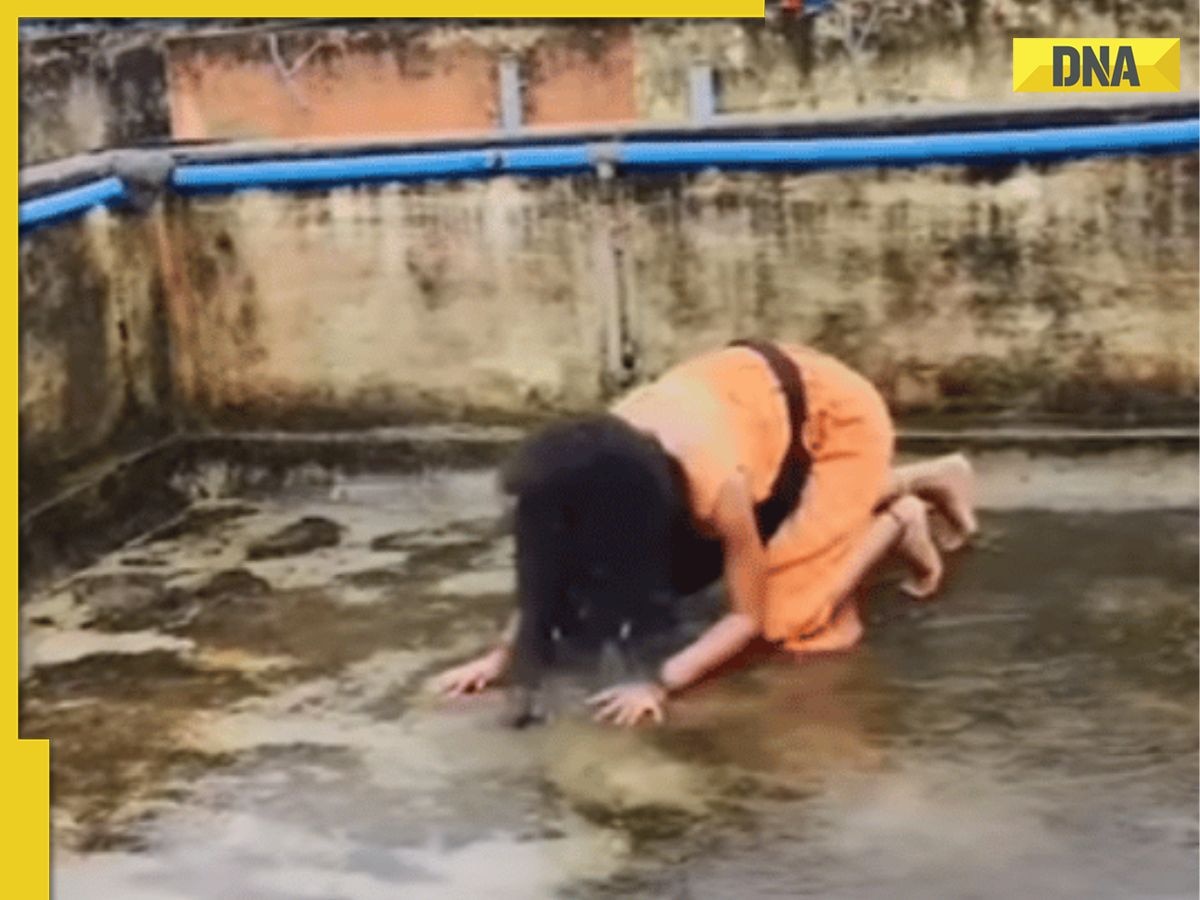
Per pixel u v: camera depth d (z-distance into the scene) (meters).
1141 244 4.68
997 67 5.04
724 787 3.32
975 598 4.18
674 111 5.30
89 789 3.48
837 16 5.13
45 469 4.74
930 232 4.79
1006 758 3.39
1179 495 4.75
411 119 5.43
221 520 5.10
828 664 3.85
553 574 3.52
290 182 5.13
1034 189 4.71
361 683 3.90
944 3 5.04
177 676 4.01
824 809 3.23
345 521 5.04
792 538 3.90
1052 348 4.80
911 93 5.12
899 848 3.08
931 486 4.46
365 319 5.20
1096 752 3.40
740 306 4.95
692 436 3.52
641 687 3.63
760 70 5.23
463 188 5.03
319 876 3.10
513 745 3.54
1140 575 4.27
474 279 5.09
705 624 3.93
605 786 3.35
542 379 5.12
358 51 5.40
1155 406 4.78
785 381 3.79
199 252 5.26
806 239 4.86
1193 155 4.60
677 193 4.90
